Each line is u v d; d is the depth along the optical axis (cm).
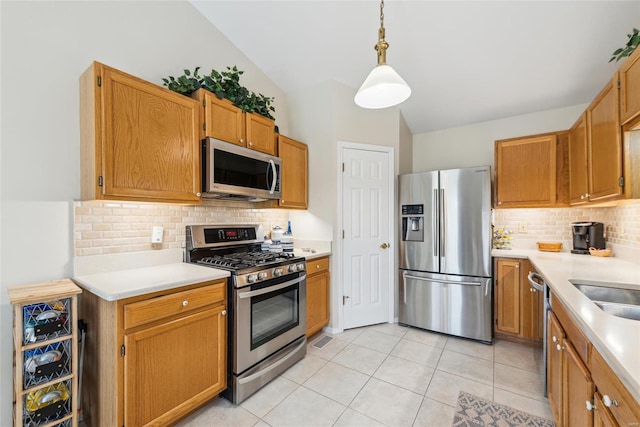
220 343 180
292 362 228
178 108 183
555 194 271
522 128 326
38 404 133
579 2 187
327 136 299
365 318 312
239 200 260
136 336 140
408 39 238
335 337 284
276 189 256
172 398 156
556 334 152
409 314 308
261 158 239
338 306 296
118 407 135
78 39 170
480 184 276
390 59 262
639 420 67
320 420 170
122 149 158
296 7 225
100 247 176
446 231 289
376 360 239
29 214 154
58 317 138
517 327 269
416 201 305
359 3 213
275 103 315
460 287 282
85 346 163
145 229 198
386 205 323
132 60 196
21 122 151
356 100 170
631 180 150
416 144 394
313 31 246
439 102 316
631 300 154
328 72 290
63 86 164
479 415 172
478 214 276
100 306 145
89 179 157
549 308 179
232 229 250
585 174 211
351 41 250
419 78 282
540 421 166
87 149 159
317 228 305
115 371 135
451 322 286
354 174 308
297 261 236
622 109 151
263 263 205
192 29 233
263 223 292
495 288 281
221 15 242
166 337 153
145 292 142
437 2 203
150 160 169
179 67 224
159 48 211
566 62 237
